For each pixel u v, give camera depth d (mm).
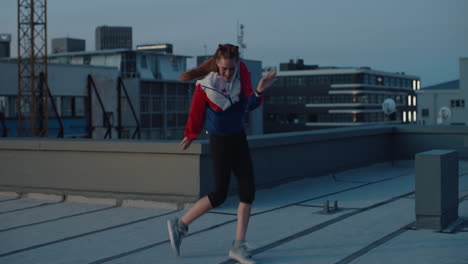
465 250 4582
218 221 5988
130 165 7188
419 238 4988
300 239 5109
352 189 8148
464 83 98812
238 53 4270
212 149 4453
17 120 58656
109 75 65750
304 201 7156
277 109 127188
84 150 7402
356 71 117625
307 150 8844
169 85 76250
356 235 5195
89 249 4961
